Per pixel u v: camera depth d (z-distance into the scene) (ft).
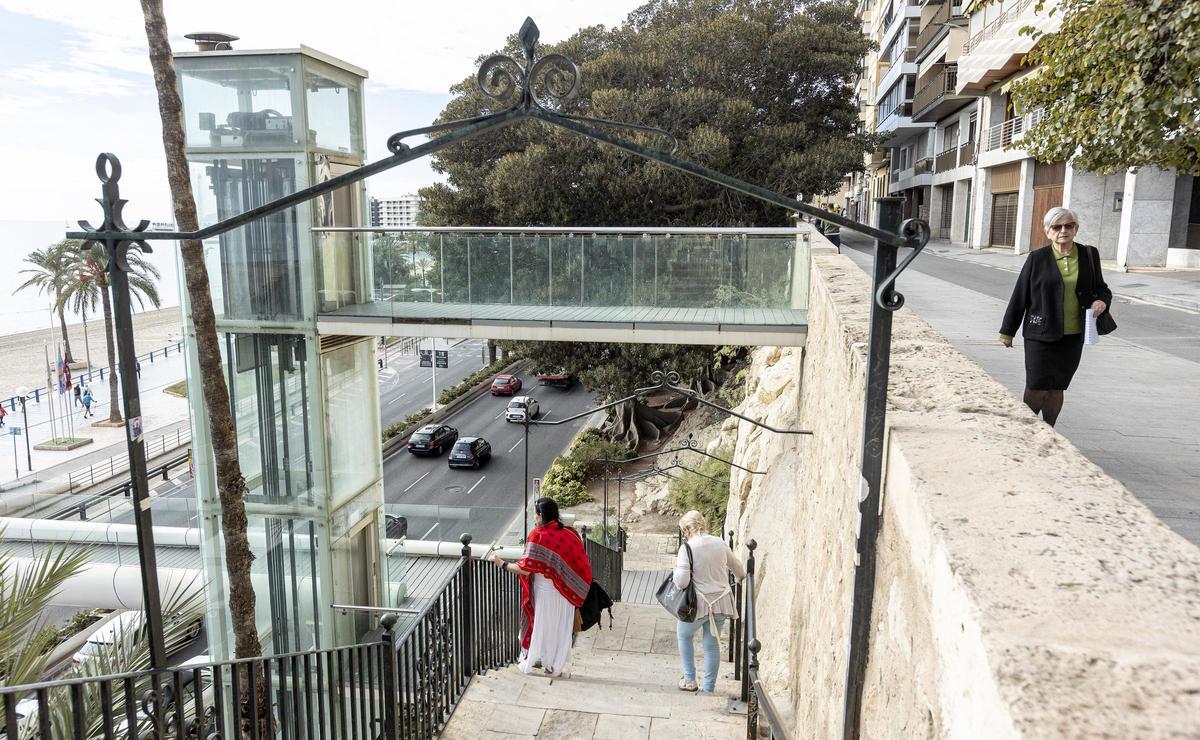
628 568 69.05
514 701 19.01
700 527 20.79
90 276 156.76
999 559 4.91
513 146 94.38
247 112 38.75
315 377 41.91
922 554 5.95
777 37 90.79
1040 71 20.39
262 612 42.55
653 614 35.45
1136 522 5.49
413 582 59.16
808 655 16.70
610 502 94.99
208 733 10.95
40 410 179.52
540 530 20.30
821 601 14.89
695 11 101.09
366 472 47.55
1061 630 4.01
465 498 104.01
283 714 12.44
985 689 3.93
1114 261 86.94
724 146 78.74
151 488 113.50
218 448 29.58
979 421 8.29
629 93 83.61
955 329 29.43
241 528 30.12
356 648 14.71
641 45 93.35
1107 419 17.67
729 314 39.19
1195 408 18.67
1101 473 6.68
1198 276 65.98
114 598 58.90
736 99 84.23
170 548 61.21
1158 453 14.96
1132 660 3.73
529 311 41.52
